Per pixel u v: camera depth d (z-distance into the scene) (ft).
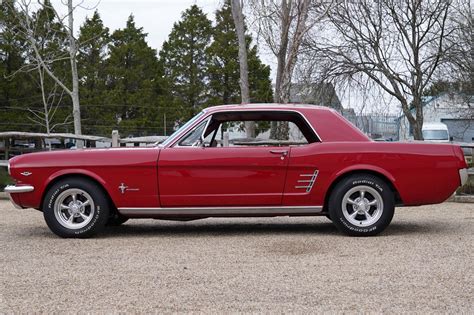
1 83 94.89
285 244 22.07
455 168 23.32
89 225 23.65
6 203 38.93
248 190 23.41
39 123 87.40
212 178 23.36
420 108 59.98
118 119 114.11
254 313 13.87
